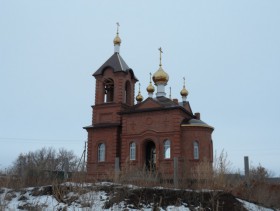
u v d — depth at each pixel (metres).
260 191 24.09
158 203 18.20
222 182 21.67
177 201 18.22
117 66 47.88
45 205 16.78
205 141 41.31
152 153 44.88
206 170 22.36
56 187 18.38
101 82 48.44
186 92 54.09
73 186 18.36
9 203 18.20
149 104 43.31
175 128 40.91
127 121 43.84
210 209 18.06
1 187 20.91
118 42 50.41
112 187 19.52
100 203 17.66
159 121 42.03
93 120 47.59
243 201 21.11
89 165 45.62
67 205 16.88
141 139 42.38
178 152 40.00
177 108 41.31
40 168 26.08
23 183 22.30
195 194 19.25
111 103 46.91
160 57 50.00
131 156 42.78
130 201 18.38
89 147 46.31
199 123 41.72
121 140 44.16
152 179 22.98
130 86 49.34
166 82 49.34
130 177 22.12
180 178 24.92
